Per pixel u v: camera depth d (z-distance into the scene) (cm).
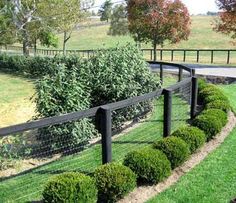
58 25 2636
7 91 1582
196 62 2483
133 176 457
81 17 2767
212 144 655
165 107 631
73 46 5203
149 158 492
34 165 598
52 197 394
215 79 1502
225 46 4066
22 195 482
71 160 615
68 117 450
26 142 656
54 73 698
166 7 2184
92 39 5828
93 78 793
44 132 644
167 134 638
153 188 486
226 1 1936
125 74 813
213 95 877
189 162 577
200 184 502
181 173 539
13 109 1159
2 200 469
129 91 806
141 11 2219
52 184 403
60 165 593
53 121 434
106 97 800
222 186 495
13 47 4678
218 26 2039
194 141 593
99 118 505
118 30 3550
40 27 2580
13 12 2419
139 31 2267
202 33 5034
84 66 802
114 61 824
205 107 821
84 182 409
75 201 398
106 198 438
